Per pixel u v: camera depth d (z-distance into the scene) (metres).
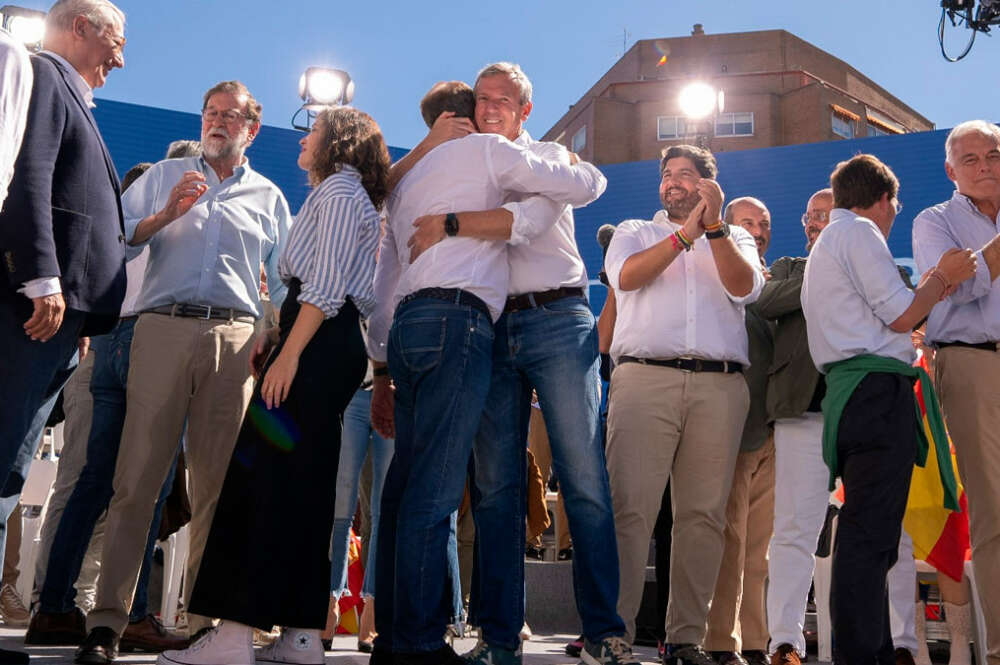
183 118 6.95
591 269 7.67
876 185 2.97
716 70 40.97
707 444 3.02
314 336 2.45
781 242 7.50
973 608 3.61
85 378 3.63
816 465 3.35
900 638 3.40
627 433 3.03
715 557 3.01
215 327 3.11
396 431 2.54
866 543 2.60
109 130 6.78
